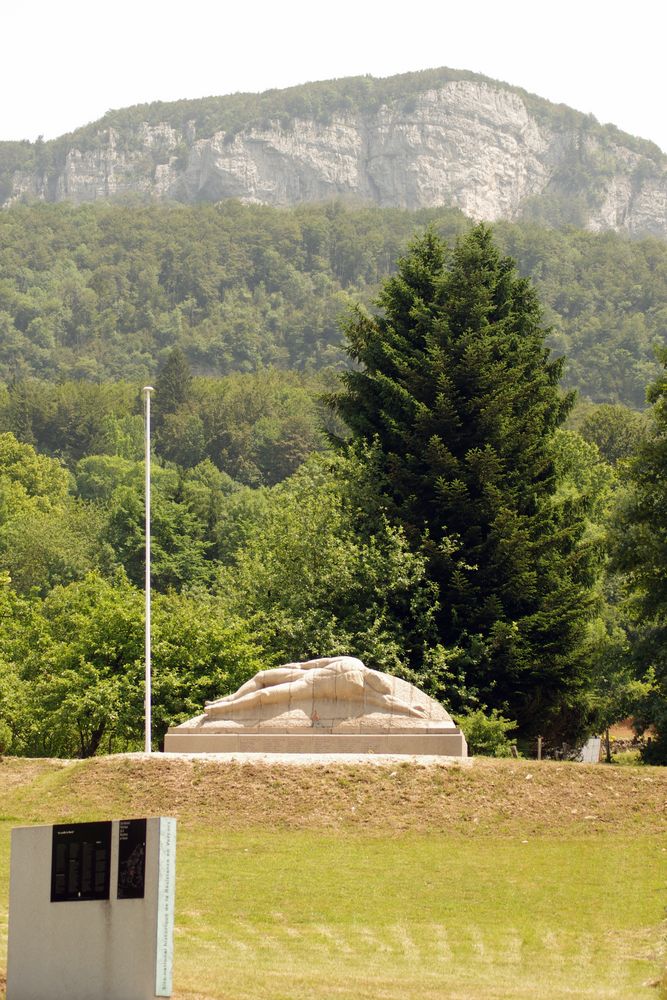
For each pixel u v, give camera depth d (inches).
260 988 962.1
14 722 2628.0
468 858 1499.8
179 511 5876.0
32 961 871.1
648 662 2623.0
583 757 3636.8
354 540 2645.2
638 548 2498.8
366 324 2962.6
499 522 2498.8
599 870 1446.9
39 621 2898.6
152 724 2495.1
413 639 2539.4
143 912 853.2
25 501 6860.2
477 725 2252.7
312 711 1888.5
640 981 1057.5
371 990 985.5
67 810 1674.5
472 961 1120.8
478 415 2659.9
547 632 2554.1
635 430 5497.1
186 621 2566.4
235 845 1547.7
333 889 1366.9
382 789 1724.9
